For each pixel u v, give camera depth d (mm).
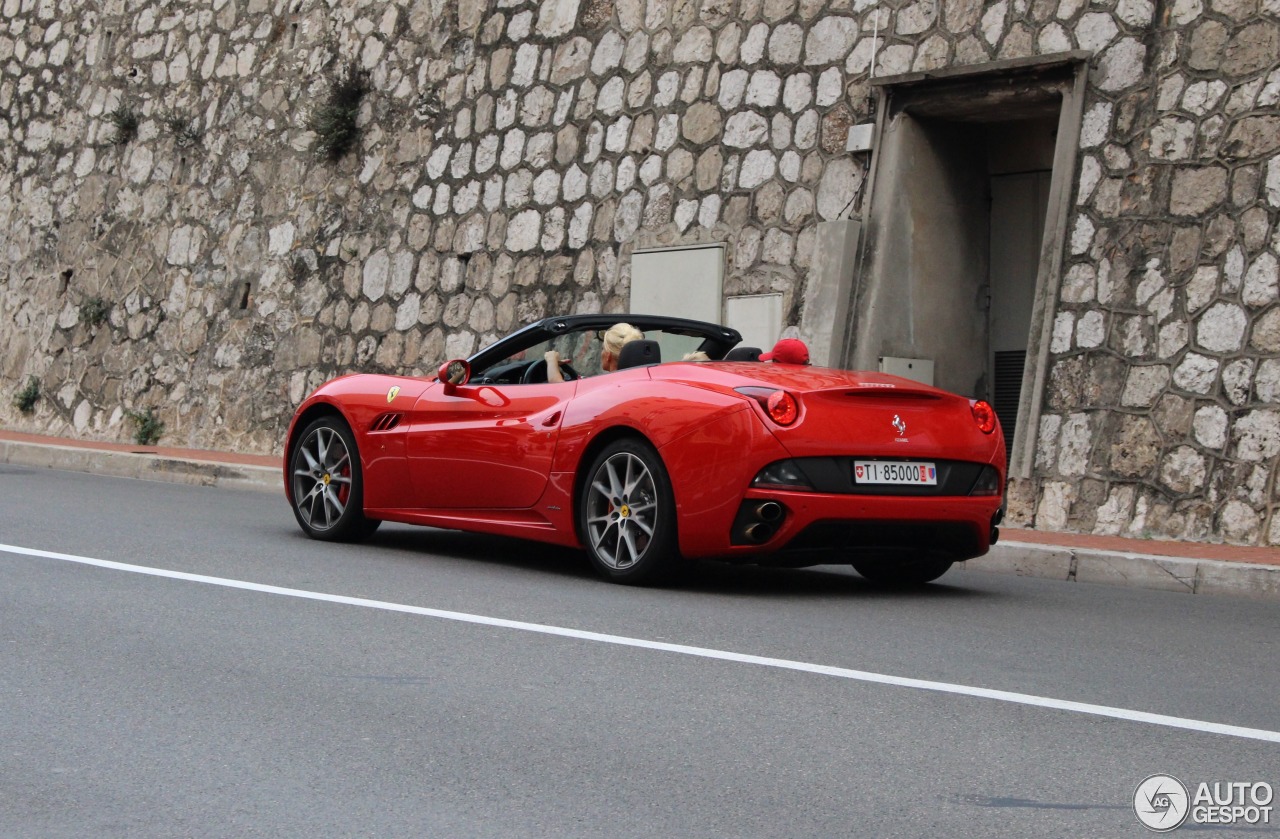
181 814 3406
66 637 5391
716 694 4629
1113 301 10320
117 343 18188
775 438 6422
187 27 18297
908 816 3449
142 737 4059
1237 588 7809
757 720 4316
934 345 11969
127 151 18656
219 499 11852
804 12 12633
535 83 14664
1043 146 11945
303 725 4203
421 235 15367
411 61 15844
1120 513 9953
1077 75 10766
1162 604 7301
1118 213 10422
